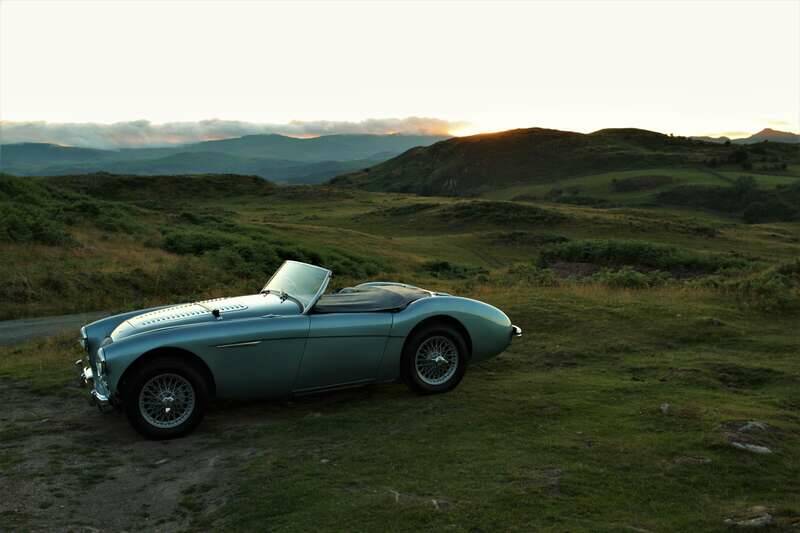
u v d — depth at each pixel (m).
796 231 120.94
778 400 5.79
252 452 4.78
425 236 95.25
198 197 155.38
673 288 13.45
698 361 7.22
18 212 30.16
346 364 5.65
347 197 161.62
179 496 4.07
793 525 3.32
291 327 5.43
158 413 5.14
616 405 5.57
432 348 6.02
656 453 4.36
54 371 7.81
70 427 5.55
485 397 5.88
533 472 4.10
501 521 3.46
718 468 4.09
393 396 6.07
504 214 103.94
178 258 27.62
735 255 71.50
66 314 18.20
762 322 9.43
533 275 21.47
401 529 3.42
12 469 4.57
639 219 104.50
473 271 48.28
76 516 3.83
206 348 5.21
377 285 6.87
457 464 4.31
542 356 7.64
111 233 33.69
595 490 3.81
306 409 5.84
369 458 4.50
